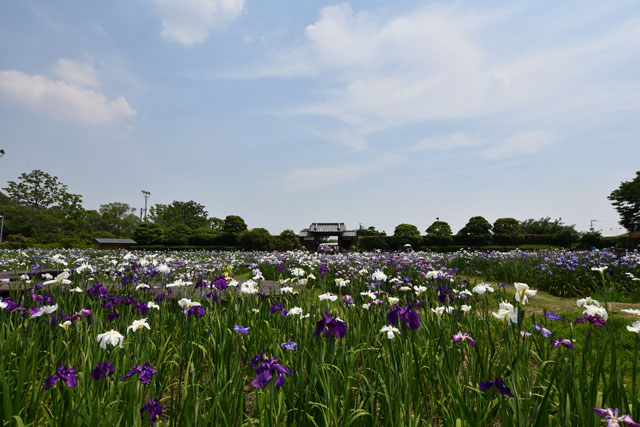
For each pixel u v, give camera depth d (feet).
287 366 8.29
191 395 7.02
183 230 161.68
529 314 17.29
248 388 9.84
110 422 6.28
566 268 31.17
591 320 7.75
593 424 6.28
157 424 6.12
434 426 7.88
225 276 19.33
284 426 6.79
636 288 27.14
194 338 11.10
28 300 15.16
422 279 26.96
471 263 44.32
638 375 10.48
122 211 325.21
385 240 157.48
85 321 10.28
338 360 8.66
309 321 11.13
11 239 182.60
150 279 21.04
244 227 162.09
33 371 8.08
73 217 204.74
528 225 244.83
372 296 13.66
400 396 7.04
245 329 8.51
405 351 7.29
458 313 13.84
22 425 5.93
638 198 131.23
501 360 9.70
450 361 9.25
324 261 44.73
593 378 7.07
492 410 7.57
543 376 8.25
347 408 6.82
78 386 7.02
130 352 9.53
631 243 113.60
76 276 17.62
